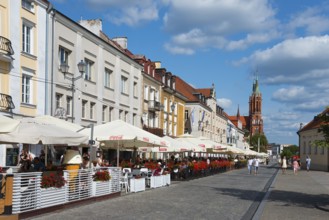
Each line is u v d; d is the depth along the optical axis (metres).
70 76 28.89
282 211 14.04
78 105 30.03
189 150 29.31
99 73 33.53
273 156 189.75
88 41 31.58
